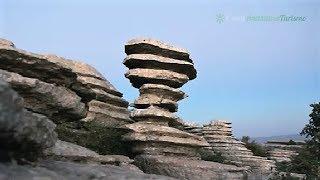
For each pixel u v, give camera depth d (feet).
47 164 34.32
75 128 68.18
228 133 137.80
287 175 67.31
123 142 70.33
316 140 90.84
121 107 82.94
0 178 26.40
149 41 73.20
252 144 190.80
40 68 44.98
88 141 67.00
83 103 50.60
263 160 130.31
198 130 135.64
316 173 73.67
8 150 29.76
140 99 73.00
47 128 33.14
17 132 28.35
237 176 59.93
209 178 59.31
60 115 48.14
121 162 53.36
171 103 73.10
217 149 132.36
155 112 69.92
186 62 74.23
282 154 178.50
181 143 67.51
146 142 67.21
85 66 83.35
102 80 84.89
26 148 31.09
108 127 73.10
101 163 48.44
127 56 74.54
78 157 44.24
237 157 128.98
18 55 42.91
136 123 69.72
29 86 42.22
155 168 62.59
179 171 60.75
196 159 69.56
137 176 36.78
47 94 44.37
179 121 75.72
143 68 73.46
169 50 73.97
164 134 67.62
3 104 26.40
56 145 44.37
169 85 74.38
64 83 48.01
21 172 28.58
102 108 78.43
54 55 78.95
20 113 28.37
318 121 101.19
